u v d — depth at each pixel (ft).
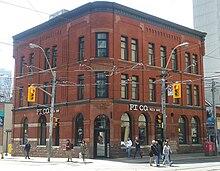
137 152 116.26
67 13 124.06
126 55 119.34
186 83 139.23
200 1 268.41
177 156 120.37
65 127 119.75
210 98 209.97
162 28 133.39
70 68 121.80
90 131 109.81
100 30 113.80
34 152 131.34
